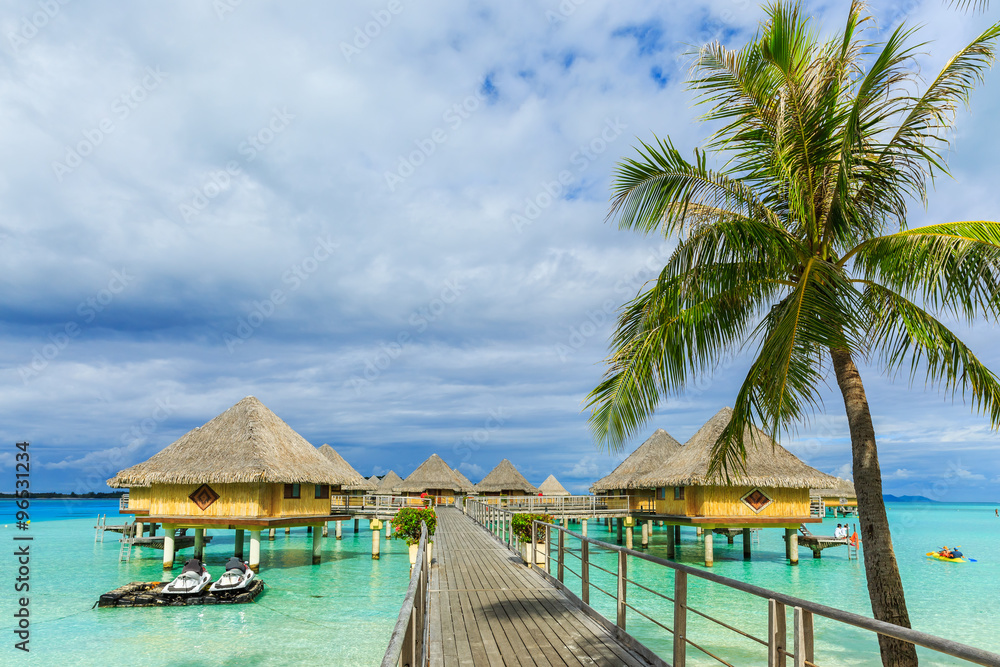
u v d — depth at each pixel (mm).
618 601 7492
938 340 7293
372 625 13797
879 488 7742
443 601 9891
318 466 24250
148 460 22703
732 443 8266
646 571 24781
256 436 22109
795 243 8047
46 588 18969
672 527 27672
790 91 7844
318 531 24266
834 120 7742
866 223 8500
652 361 8156
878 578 7488
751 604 16844
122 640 12555
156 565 24156
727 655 11391
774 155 8391
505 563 14844
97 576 21500
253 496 21250
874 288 8102
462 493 59469
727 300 8195
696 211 8828
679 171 8484
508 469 57812
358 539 36500
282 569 22859
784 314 7254
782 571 24531
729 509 24828
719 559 28453
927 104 7504
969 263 7250
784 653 4121
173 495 21828
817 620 15227
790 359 7305
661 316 8281
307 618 14477
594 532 40594
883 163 8133
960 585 21938
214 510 21438
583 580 9203
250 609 15461
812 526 52688
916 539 45719
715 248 8023
